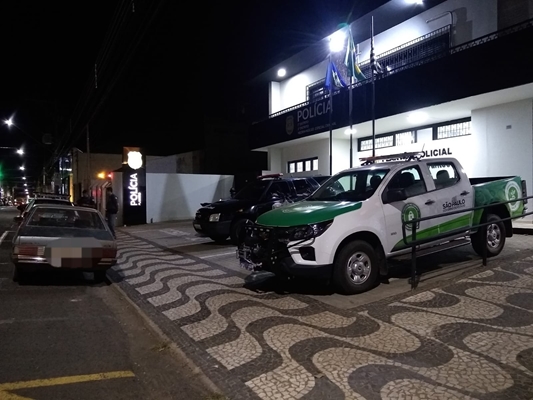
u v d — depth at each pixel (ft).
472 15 42.16
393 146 53.78
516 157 38.88
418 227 22.66
